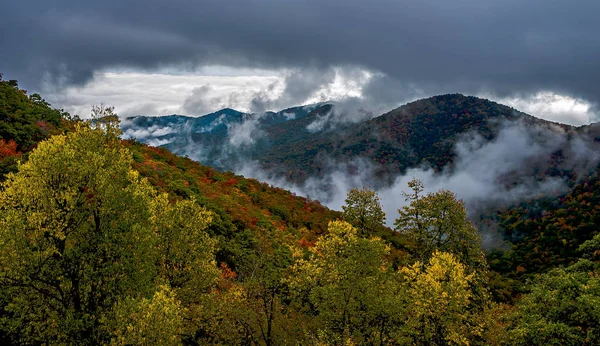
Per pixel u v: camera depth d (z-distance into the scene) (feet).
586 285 71.46
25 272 49.62
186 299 68.08
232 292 67.92
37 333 53.42
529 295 78.79
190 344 70.59
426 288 64.08
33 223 49.98
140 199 59.06
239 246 116.37
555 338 65.77
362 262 65.36
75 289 53.26
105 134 59.31
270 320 67.46
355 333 62.39
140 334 46.96
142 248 56.90
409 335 64.95
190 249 70.79
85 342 51.01
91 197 57.47
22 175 53.62
